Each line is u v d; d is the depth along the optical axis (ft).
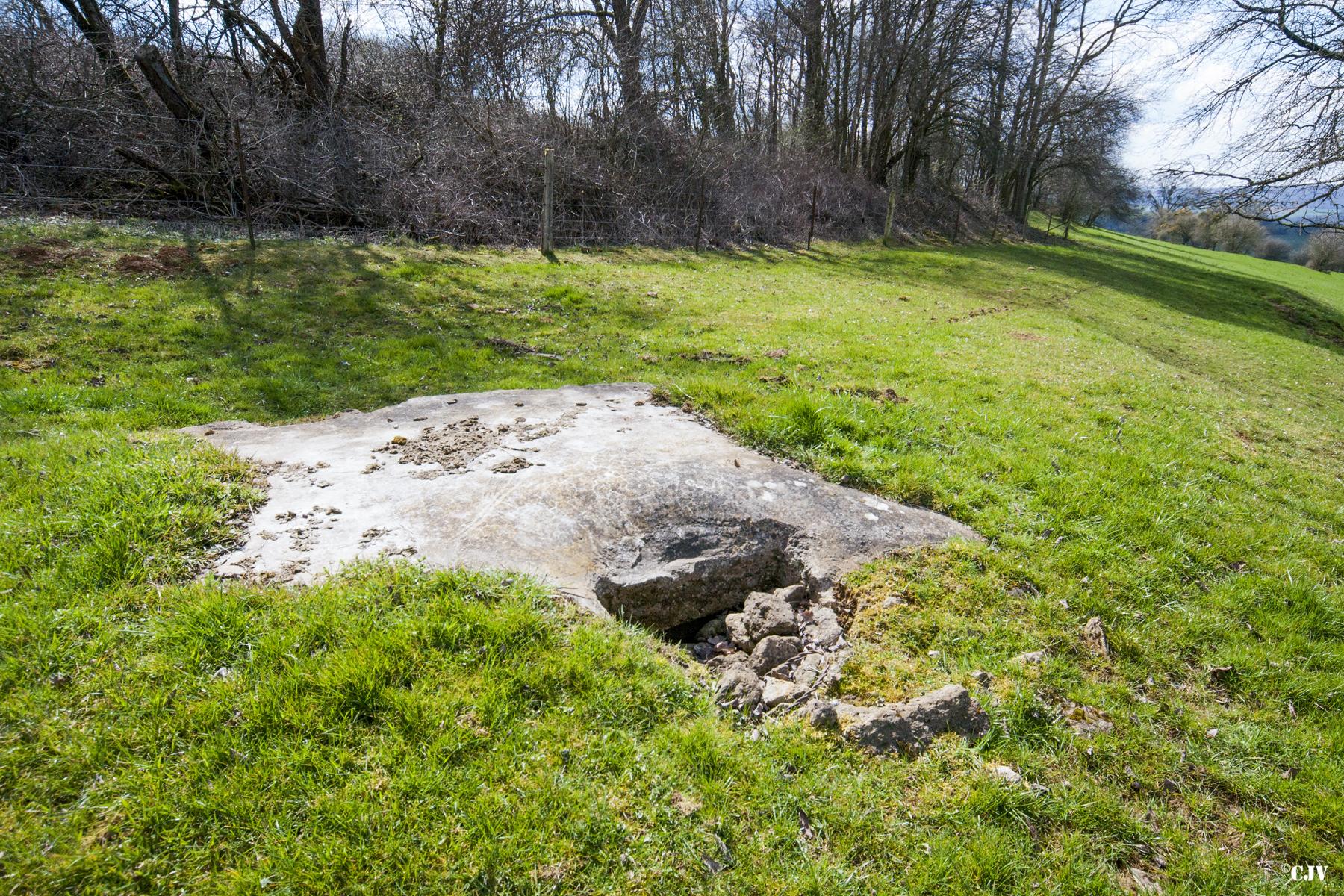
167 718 9.19
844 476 17.95
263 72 55.42
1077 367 33.17
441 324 32.12
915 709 10.87
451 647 10.74
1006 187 157.07
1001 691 11.76
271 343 27.35
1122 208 192.13
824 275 61.46
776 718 11.07
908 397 24.91
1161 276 107.14
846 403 22.31
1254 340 67.05
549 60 71.61
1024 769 10.38
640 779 9.30
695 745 9.92
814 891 8.30
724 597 14.87
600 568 13.64
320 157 48.83
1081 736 11.19
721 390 22.24
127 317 27.45
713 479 16.43
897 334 36.63
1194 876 9.29
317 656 10.20
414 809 8.41
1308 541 18.85
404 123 60.03
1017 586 14.78
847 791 9.61
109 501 12.80
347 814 8.26
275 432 18.29
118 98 46.93
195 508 13.10
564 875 8.02
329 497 14.51
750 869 8.45
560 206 59.21
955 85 115.03
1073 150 149.79
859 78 116.16
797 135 111.04
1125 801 10.28
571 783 9.02
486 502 14.64
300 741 9.05
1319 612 15.61
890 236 96.89
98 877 7.49
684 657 12.50
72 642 10.11
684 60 87.97
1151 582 15.84
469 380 25.76
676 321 36.24
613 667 11.02
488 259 46.55
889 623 13.25
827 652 12.84
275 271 35.81
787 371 27.45
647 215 66.44
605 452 17.38
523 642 11.03
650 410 21.22
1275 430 30.25
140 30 46.70
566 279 43.52
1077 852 9.25
